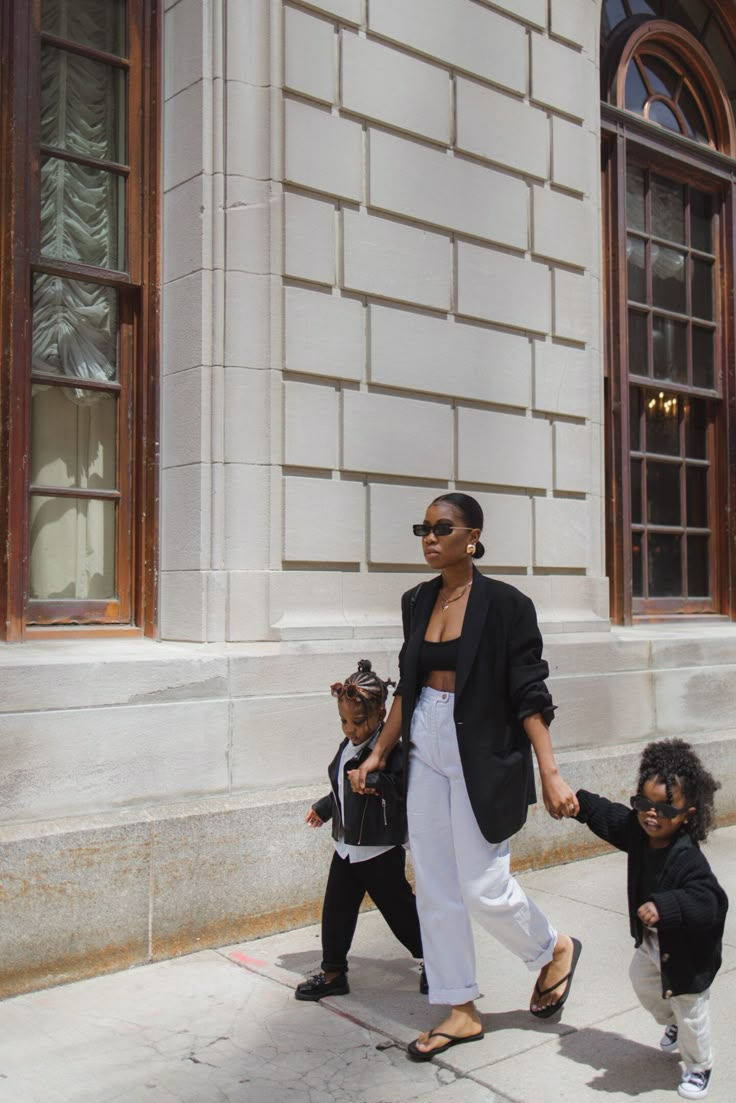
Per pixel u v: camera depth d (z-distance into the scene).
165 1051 3.80
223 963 4.69
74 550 5.54
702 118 9.27
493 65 6.59
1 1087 3.52
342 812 4.21
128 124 5.74
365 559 5.84
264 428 5.47
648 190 8.72
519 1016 4.13
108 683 4.74
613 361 8.24
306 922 5.20
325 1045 3.86
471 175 6.43
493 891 3.76
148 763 4.84
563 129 7.02
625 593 8.10
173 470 5.52
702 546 9.05
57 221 5.52
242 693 5.16
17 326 5.22
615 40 8.55
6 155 5.28
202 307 5.38
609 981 4.50
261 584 5.41
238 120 5.46
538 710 3.74
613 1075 3.62
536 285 6.79
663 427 8.76
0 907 4.27
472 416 6.37
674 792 3.35
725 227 9.23
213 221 5.43
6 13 5.32
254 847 5.02
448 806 3.80
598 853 6.59
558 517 6.84
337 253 5.78
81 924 4.48
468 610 3.83
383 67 6.01
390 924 4.31
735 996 4.36
